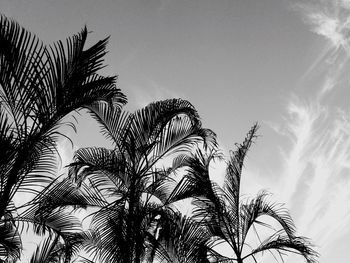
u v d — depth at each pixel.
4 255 3.90
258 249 6.53
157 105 5.96
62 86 3.76
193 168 6.56
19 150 3.46
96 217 5.26
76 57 3.85
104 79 4.16
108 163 5.58
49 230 5.03
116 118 5.83
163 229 5.28
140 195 5.44
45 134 3.73
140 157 5.66
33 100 3.59
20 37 3.55
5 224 3.79
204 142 6.11
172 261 5.72
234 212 6.93
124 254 4.66
